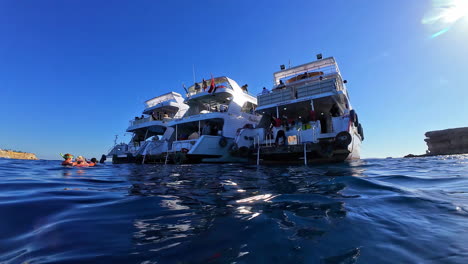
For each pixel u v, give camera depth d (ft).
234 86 57.67
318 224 6.64
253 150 40.19
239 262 4.53
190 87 65.87
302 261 4.54
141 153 58.80
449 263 4.37
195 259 4.65
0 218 6.81
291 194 11.15
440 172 19.90
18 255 4.65
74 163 35.68
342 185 13.24
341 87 50.34
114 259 4.60
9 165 34.01
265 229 6.26
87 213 7.84
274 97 46.42
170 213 7.98
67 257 4.62
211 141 48.19
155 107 71.20
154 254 4.85
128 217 7.48
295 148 36.22
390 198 9.68
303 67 51.16
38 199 9.41
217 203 9.48
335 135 37.06
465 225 6.37
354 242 5.39
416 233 5.87
